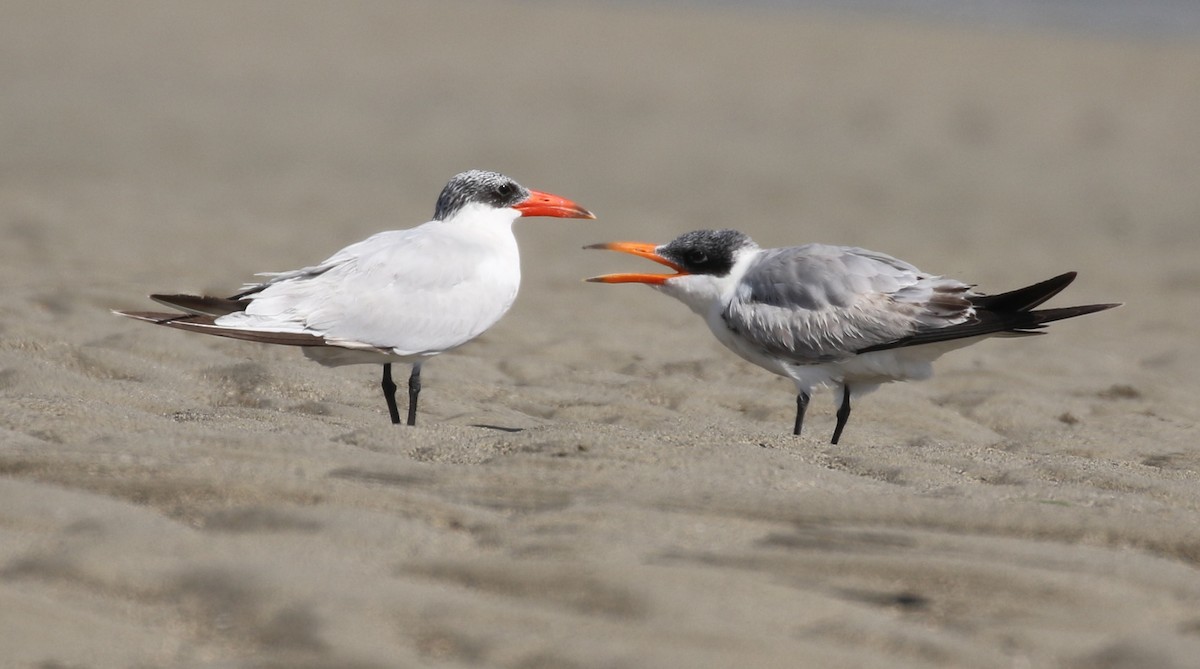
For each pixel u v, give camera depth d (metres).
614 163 30.36
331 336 9.83
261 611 5.73
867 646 5.64
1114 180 29.84
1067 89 39.59
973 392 12.95
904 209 26.80
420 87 37.97
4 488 6.85
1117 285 20.50
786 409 11.99
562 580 6.11
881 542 6.87
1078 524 7.24
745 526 7.09
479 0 51.12
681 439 8.79
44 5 44.94
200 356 12.05
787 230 24.42
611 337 15.16
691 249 11.39
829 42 45.56
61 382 10.02
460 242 10.58
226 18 45.28
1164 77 41.22
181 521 6.80
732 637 5.59
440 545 6.67
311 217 23.45
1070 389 13.59
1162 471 9.51
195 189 25.48
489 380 12.52
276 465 7.65
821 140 33.41
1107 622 5.93
